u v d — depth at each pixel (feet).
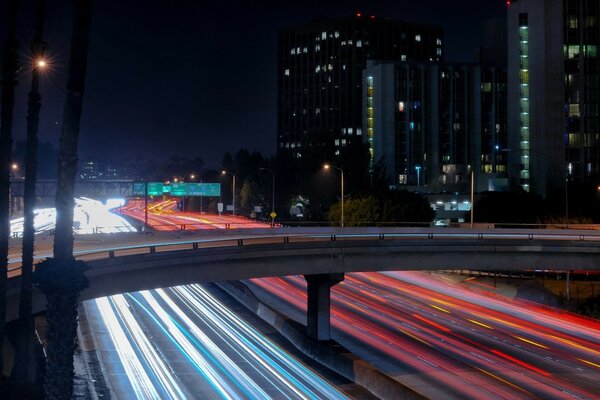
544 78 464.24
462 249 176.96
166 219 488.02
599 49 464.24
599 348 172.86
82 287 51.65
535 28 470.39
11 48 97.35
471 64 636.07
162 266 140.87
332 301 237.86
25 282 103.76
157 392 126.41
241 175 571.28
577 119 461.37
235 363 151.74
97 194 402.72
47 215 539.70
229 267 152.25
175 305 224.53
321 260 165.27
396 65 609.01
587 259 185.68
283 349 170.91
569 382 141.18
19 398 95.20
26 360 102.99
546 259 183.42
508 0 535.60
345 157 442.91
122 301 227.81
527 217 370.53
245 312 217.97
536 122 469.57
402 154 607.78
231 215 543.39
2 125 98.53
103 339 172.24
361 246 168.25
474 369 151.43
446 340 181.06
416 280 283.38
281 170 498.28
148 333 180.86
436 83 620.08
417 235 233.96
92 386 129.90
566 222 333.83
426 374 146.92
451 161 622.13
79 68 52.90
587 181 459.73
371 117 621.72
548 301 240.32
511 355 164.96
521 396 130.82
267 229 270.87
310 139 488.85
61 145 52.95
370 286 268.00
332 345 168.14
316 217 429.79
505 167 636.89
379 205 371.35
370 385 133.39
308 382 138.00
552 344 177.06
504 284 264.93
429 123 619.67
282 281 286.46
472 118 632.79
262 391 128.47
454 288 266.16
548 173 461.37
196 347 166.81
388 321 205.57
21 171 516.73
